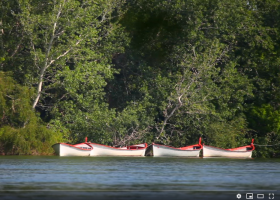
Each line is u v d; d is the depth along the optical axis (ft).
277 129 514.27
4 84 440.45
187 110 488.85
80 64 478.59
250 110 526.16
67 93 476.54
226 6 525.34
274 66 532.73
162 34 506.07
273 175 219.82
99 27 531.09
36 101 469.98
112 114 481.05
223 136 489.67
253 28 529.86
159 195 146.82
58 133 453.58
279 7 551.59
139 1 502.79
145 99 490.08
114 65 511.40
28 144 419.33
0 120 447.01
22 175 208.23
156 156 433.89
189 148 451.12
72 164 288.92
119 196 144.36
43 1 483.10
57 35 485.97
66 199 138.41
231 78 507.71
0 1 479.41
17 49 502.79
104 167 264.52
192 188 164.55
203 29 531.09
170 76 497.87
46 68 472.44
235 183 181.27
